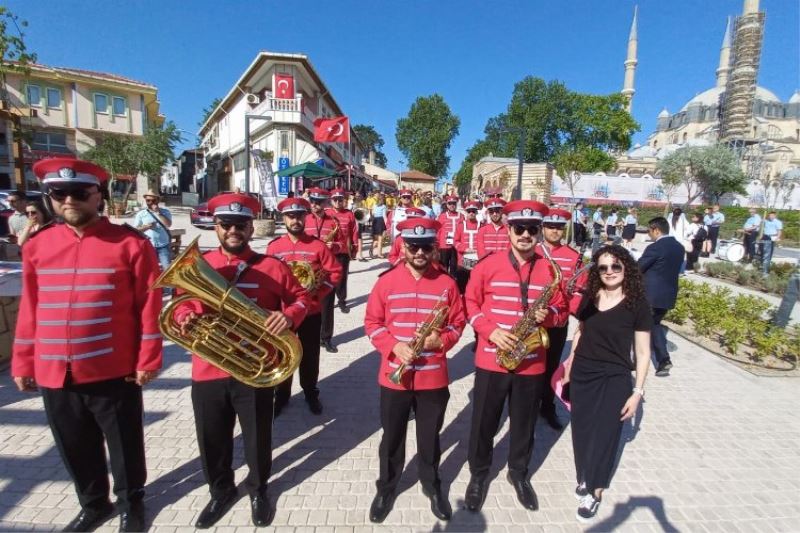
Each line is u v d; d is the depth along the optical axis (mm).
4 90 11414
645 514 3156
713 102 76875
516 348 3023
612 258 3037
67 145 28344
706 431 4371
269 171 23422
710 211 17219
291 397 4707
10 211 10930
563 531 2955
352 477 3412
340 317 7727
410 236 2891
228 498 3006
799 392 5387
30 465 3377
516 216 3189
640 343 3035
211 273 2566
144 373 2643
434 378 3006
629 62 68750
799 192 35812
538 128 51750
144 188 30609
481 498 3152
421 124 63406
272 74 24234
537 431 4289
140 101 30688
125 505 2791
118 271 2588
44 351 2498
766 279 11781
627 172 50625
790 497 3414
